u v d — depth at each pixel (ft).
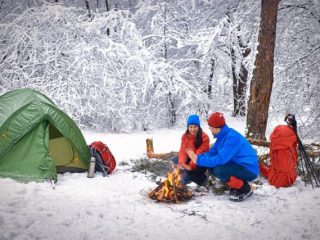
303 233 12.59
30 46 43.29
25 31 41.81
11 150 18.24
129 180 19.97
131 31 43.93
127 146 31.27
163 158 24.23
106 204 15.14
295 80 33.99
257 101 25.29
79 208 14.30
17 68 42.06
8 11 47.62
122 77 43.55
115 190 18.04
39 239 11.39
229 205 15.44
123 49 41.88
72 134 20.21
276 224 13.39
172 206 15.37
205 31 43.91
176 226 13.10
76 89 42.11
